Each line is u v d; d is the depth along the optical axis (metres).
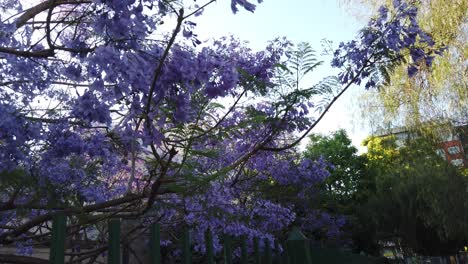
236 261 4.28
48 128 3.15
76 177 3.64
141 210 2.58
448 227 13.59
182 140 2.55
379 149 24.98
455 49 8.80
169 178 2.45
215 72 2.39
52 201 3.15
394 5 3.25
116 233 1.45
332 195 19.03
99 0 1.95
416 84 9.39
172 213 3.80
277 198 8.83
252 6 2.04
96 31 2.05
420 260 22.75
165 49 2.09
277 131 3.56
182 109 2.32
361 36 3.26
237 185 6.28
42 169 3.17
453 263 23.77
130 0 2.01
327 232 15.83
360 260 4.77
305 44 3.44
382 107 10.22
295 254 3.35
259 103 3.83
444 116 9.73
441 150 11.44
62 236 1.27
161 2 2.07
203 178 2.62
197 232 4.14
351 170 24.73
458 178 12.92
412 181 14.24
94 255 2.79
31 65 2.97
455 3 8.79
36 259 2.07
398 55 3.27
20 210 2.99
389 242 23.02
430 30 8.69
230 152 4.82
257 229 6.01
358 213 21.42
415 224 18.91
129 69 2.03
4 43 2.80
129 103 2.26
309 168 8.54
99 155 3.48
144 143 2.33
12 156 2.86
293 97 3.37
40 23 2.80
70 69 2.38
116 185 5.22
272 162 7.79
